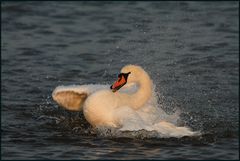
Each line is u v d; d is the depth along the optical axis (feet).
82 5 91.30
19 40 78.28
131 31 80.38
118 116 49.75
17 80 65.36
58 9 89.61
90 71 68.08
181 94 61.93
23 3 91.45
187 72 67.67
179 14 86.17
